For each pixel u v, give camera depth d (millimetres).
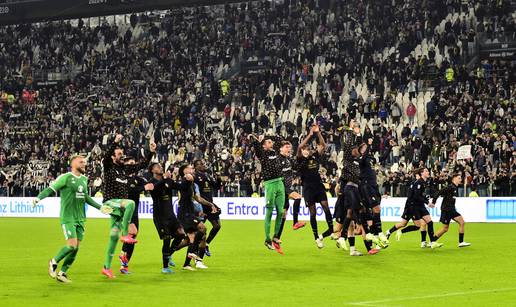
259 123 48000
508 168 38125
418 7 51969
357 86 50250
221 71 56531
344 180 21156
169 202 17719
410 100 46875
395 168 42438
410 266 18703
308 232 30891
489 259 20188
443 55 49531
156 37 61188
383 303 13172
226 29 58062
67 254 15727
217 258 20812
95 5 59438
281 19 56438
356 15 53469
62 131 55406
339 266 18766
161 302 13406
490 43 48719
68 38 64062
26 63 63688
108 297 14000
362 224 21375
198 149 47906
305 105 49531
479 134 41531
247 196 42531
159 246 25156
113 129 53906
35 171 51062
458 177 23172
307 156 22234
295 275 17203
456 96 44938
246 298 13859
